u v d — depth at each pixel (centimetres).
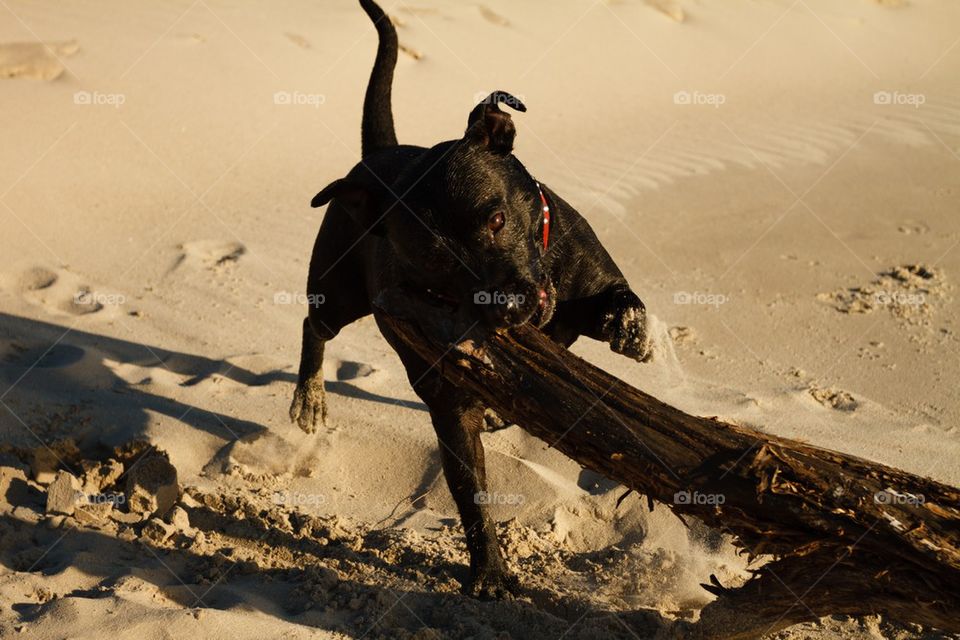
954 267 922
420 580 496
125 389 671
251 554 519
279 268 893
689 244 977
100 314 783
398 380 705
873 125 1421
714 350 767
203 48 1405
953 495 375
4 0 1466
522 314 407
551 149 1266
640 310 484
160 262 892
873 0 2041
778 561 406
